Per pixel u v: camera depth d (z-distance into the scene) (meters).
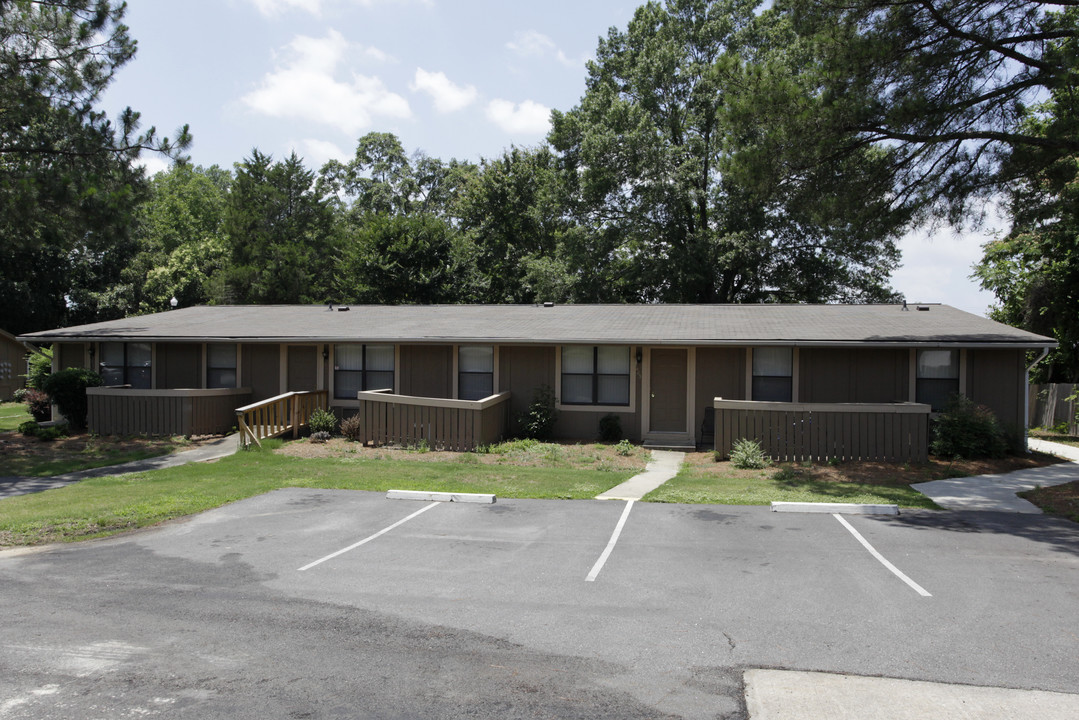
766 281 34.16
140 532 9.56
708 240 31.52
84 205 16.73
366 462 14.65
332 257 44.47
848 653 5.60
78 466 14.70
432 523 9.92
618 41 37.66
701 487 12.26
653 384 17.64
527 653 5.62
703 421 17.31
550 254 40.66
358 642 5.85
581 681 5.13
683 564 7.99
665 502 11.19
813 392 16.73
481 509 10.76
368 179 57.53
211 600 6.89
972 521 9.98
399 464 14.43
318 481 12.72
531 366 18.22
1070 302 22.48
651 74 33.16
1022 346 14.98
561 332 17.73
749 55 31.31
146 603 6.81
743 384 17.14
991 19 13.57
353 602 6.81
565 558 8.23
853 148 14.48
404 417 16.33
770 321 18.44
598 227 34.94
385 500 11.41
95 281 40.22
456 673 5.27
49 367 25.28
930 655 5.56
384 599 6.89
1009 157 13.96
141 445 16.94
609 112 32.56
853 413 14.55
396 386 18.97
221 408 18.78
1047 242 22.48
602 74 37.84
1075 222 15.02
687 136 33.84
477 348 18.53
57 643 5.84
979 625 6.17
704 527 9.64
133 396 18.06
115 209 17.14
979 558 8.20
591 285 34.38
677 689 5.01
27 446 17.08
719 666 5.38
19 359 35.94
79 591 7.16
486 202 41.22
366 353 19.22
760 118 14.54
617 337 16.91
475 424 15.87
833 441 14.60
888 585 7.25
